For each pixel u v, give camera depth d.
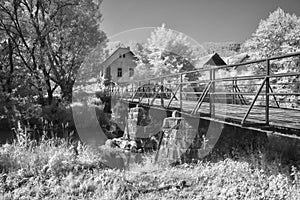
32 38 15.39
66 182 4.87
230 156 6.09
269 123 4.40
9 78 14.41
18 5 15.40
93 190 4.63
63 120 13.30
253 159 5.37
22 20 15.73
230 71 21.38
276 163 5.07
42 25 16.05
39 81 14.80
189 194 4.44
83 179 5.09
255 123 4.51
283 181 4.32
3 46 15.52
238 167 5.25
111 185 4.79
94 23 17.23
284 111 6.97
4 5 15.09
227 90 11.59
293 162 5.21
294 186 4.17
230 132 6.82
